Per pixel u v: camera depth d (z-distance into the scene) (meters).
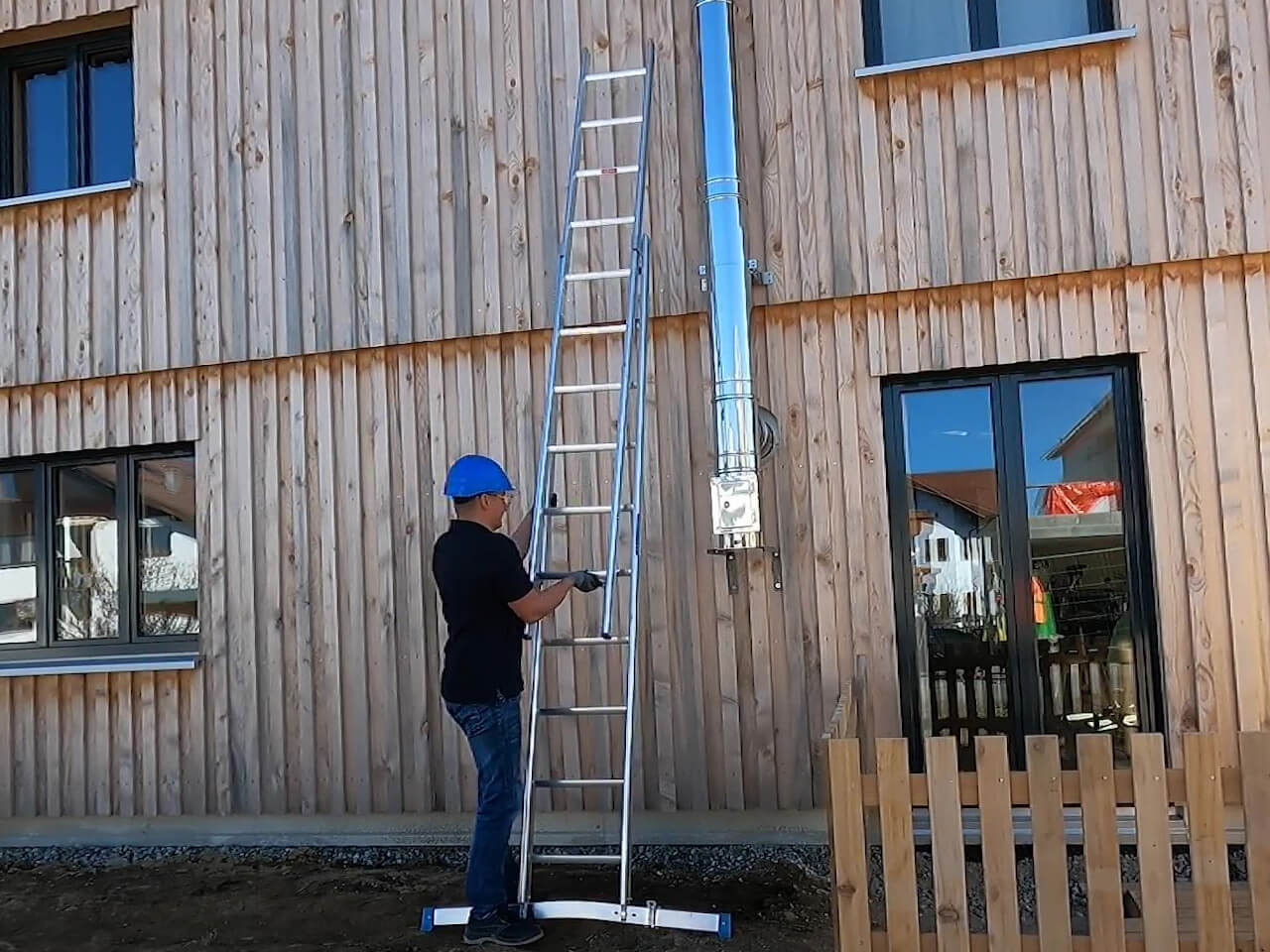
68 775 5.91
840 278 5.15
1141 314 4.89
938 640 5.09
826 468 5.14
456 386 5.60
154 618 6.06
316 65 5.85
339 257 5.75
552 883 4.83
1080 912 4.27
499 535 4.10
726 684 5.18
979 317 5.05
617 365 5.41
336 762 5.60
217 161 5.95
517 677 4.12
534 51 5.59
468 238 5.61
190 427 5.91
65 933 4.61
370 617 5.62
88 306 6.05
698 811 5.21
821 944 4.03
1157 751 3.07
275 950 4.27
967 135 5.09
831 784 3.30
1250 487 4.77
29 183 6.45
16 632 6.22
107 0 6.12
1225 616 4.75
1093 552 4.99
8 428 6.16
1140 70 4.95
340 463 5.71
